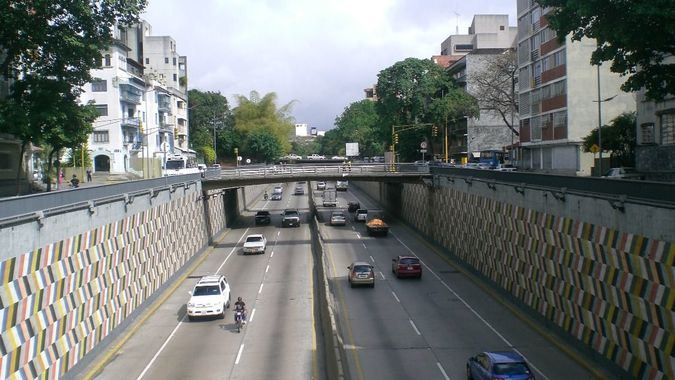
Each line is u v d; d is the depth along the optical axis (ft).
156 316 112.06
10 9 104.32
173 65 382.01
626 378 71.10
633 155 164.35
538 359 82.94
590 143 166.71
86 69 118.83
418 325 101.50
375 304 116.37
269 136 428.56
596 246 78.79
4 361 61.36
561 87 185.78
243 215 267.39
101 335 90.02
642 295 67.77
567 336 87.97
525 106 216.13
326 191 289.12
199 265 160.86
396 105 321.93
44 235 71.92
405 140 322.55
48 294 72.43
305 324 103.81
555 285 92.43
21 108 108.88
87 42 112.88
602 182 77.41
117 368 83.76
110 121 249.14
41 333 70.08
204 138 416.05
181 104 365.20
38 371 68.95
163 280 129.59
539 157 208.95
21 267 66.03
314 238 191.52
